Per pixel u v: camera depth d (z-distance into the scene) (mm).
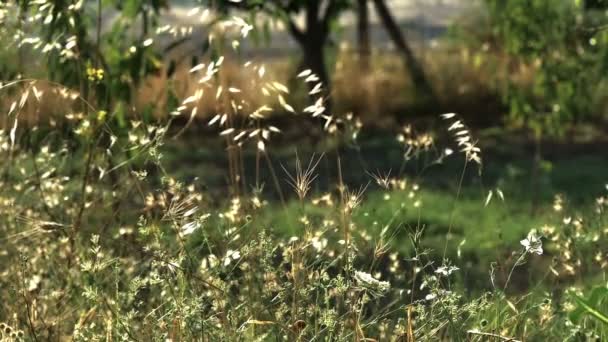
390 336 5578
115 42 8219
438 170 16719
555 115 13414
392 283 7973
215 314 5082
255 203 5863
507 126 20625
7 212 6102
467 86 22031
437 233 11258
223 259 5262
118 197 6230
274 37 30516
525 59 13023
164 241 5793
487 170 16891
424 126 21203
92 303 5555
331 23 19578
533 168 17031
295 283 5203
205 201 6484
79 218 5891
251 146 18547
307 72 5477
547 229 5832
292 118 19359
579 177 16047
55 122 6637
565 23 12328
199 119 19109
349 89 22156
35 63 7039
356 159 17531
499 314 5699
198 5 6695
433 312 5328
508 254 9828
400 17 37406
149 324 5117
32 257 5969
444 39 23719
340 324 5406
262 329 5461
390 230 10922
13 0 6684
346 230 5293
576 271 6074
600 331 5648
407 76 22469
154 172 8125
